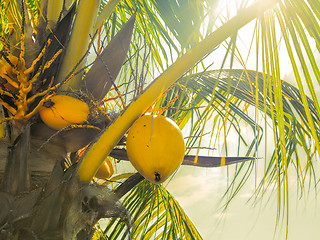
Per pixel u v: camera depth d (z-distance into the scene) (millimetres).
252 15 1177
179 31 1356
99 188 1223
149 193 2121
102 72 1481
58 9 1613
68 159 1484
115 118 1239
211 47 1219
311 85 1125
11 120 1349
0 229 1148
